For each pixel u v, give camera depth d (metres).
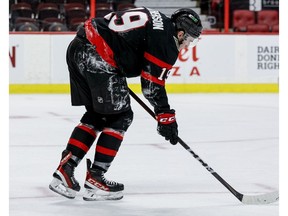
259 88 14.50
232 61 14.36
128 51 4.71
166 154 7.05
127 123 4.90
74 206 4.76
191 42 4.85
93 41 4.74
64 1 15.50
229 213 4.60
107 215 4.51
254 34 14.38
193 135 8.50
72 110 11.16
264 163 6.60
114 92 4.77
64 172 4.82
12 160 6.63
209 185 5.54
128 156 6.89
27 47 13.80
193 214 4.57
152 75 4.66
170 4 15.94
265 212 4.63
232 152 7.26
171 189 5.37
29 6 14.98
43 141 7.93
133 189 5.36
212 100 12.84
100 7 15.02
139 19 4.68
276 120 10.09
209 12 15.89
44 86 13.91
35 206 4.74
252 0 15.83
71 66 4.93
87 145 4.93
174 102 12.42
